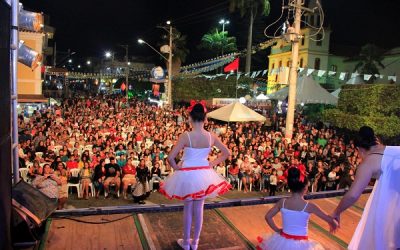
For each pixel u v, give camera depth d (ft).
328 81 123.13
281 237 9.96
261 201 17.40
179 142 10.71
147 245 12.31
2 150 9.44
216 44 130.00
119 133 50.24
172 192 10.62
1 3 9.48
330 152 43.16
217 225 14.37
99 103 100.01
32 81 64.54
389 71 103.04
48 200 13.34
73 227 13.71
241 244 12.67
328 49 123.95
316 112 72.59
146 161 37.86
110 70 206.80
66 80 163.12
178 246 12.27
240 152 42.29
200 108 10.84
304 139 48.65
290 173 10.13
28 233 11.45
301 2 44.42
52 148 39.88
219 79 99.45
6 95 10.08
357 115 50.72
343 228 14.47
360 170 8.68
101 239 12.73
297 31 44.78
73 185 35.22
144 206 15.67
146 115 73.87
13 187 12.55
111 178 35.60
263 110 81.10
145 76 139.23
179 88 102.58
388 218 8.27
